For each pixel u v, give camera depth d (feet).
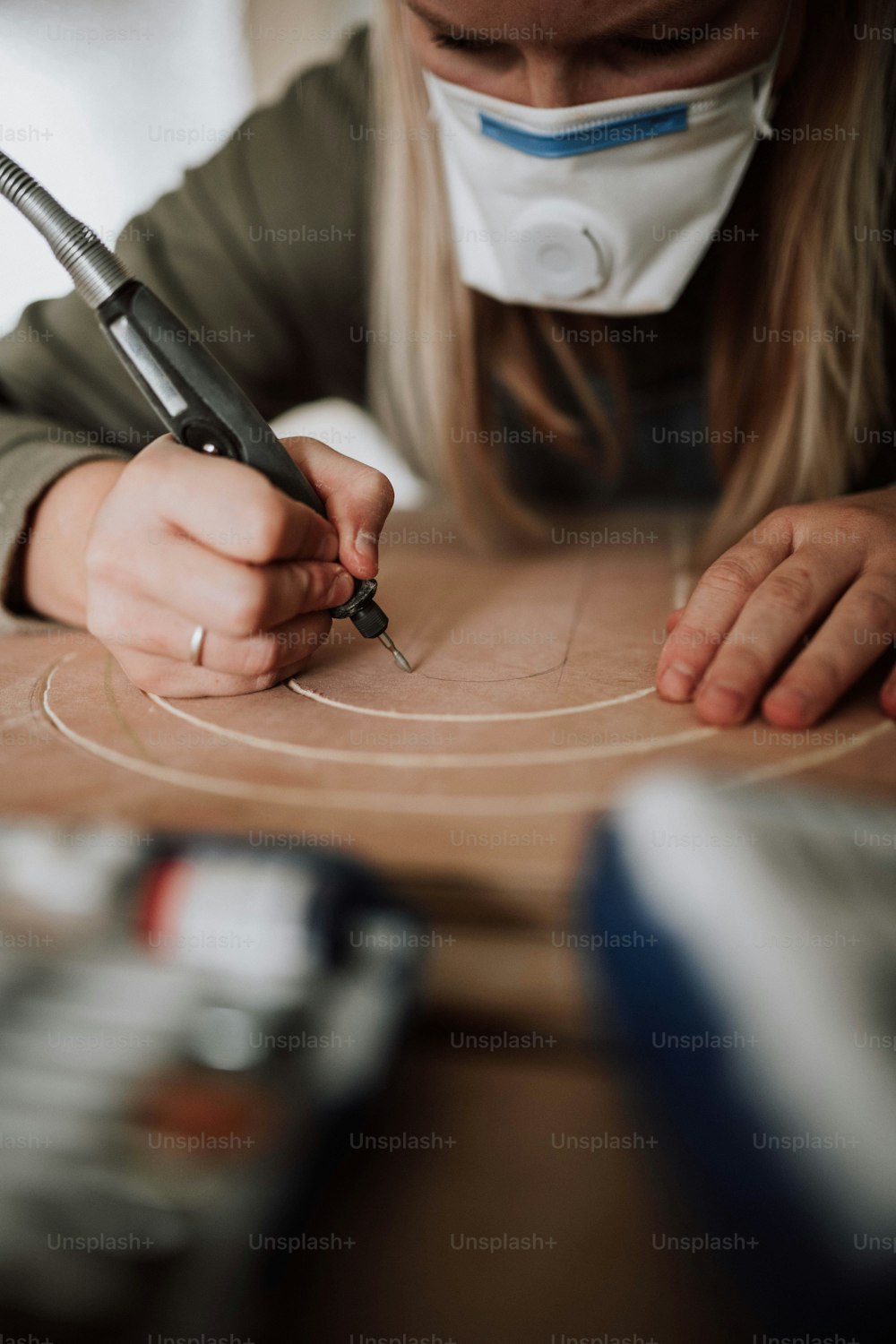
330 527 1.82
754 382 3.04
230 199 3.39
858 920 0.98
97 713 1.77
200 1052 1.20
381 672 1.93
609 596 2.43
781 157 2.64
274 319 3.52
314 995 1.26
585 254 2.39
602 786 1.45
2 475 2.28
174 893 1.30
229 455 1.75
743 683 1.63
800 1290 0.81
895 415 3.14
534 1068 1.34
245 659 1.76
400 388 3.32
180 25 7.22
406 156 2.87
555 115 2.10
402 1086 1.32
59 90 7.30
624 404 3.34
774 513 2.07
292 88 3.53
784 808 1.18
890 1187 0.78
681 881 1.03
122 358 1.76
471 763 1.53
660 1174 1.15
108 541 1.77
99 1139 1.09
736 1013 0.91
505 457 3.46
